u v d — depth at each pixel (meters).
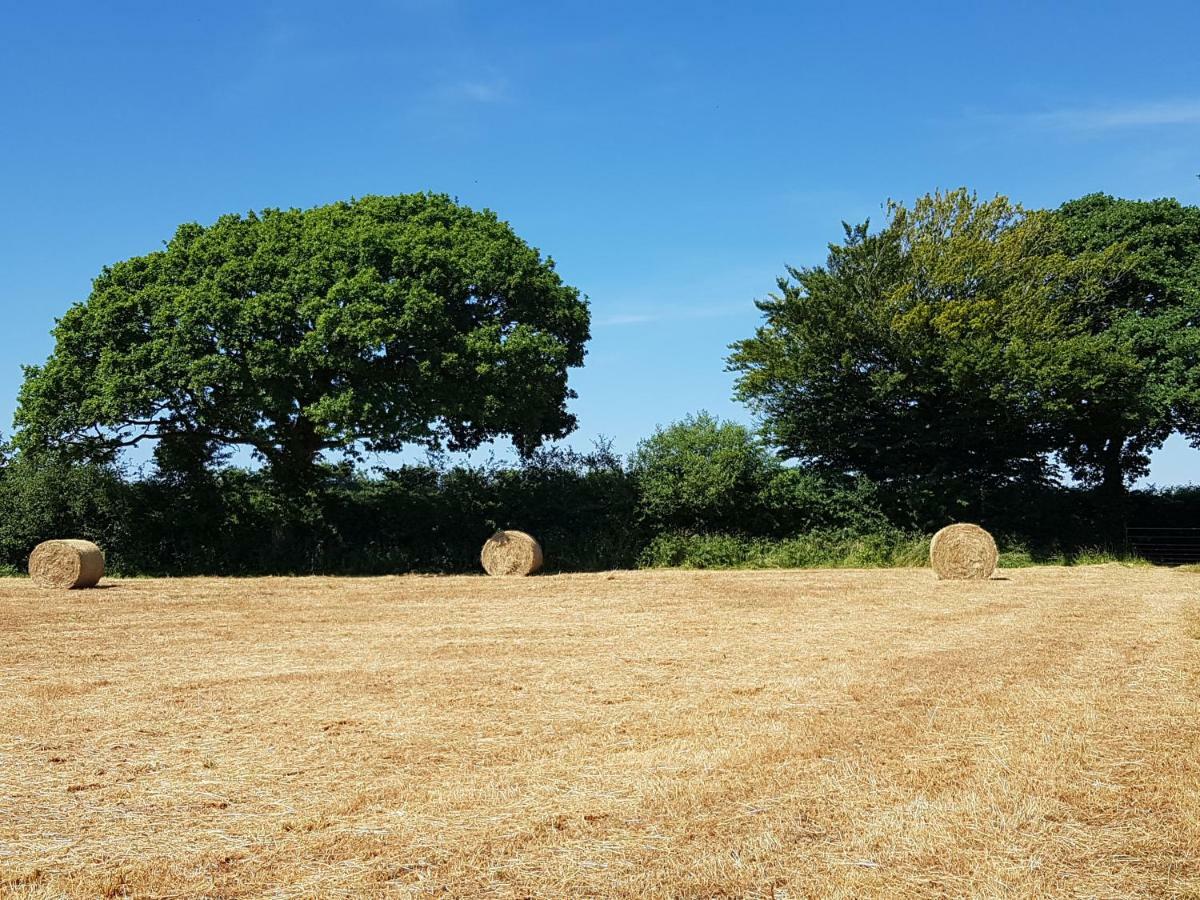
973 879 4.44
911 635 12.23
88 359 25.77
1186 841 4.84
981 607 15.62
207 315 24.33
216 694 8.66
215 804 5.55
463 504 29.73
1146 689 8.43
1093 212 36.22
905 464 31.62
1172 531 31.19
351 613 15.56
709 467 29.42
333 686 9.02
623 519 29.84
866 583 20.88
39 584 20.42
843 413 31.08
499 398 25.78
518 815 5.33
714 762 6.27
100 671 9.91
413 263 25.45
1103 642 11.34
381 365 25.41
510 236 28.80
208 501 29.05
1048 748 6.46
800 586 20.19
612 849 4.83
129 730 7.32
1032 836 4.93
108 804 5.59
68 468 28.08
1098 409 30.45
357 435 24.86
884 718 7.43
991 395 28.28
